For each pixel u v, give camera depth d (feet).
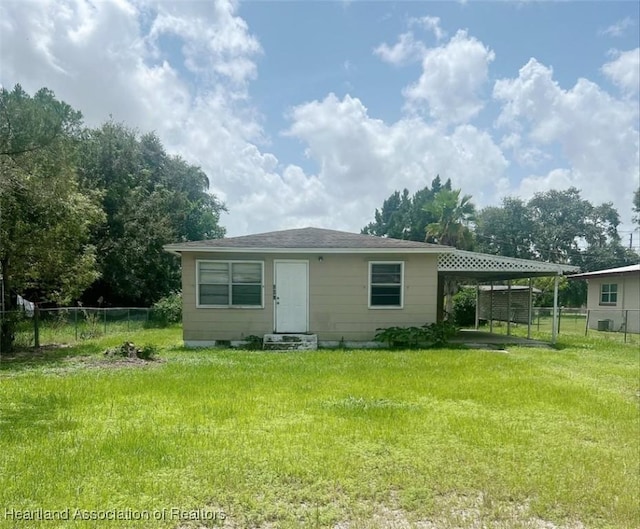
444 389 21.66
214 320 39.70
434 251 39.17
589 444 14.39
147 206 74.69
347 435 14.74
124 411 17.49
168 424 15.81
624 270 62.23
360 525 9.30
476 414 17.49
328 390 21.26
